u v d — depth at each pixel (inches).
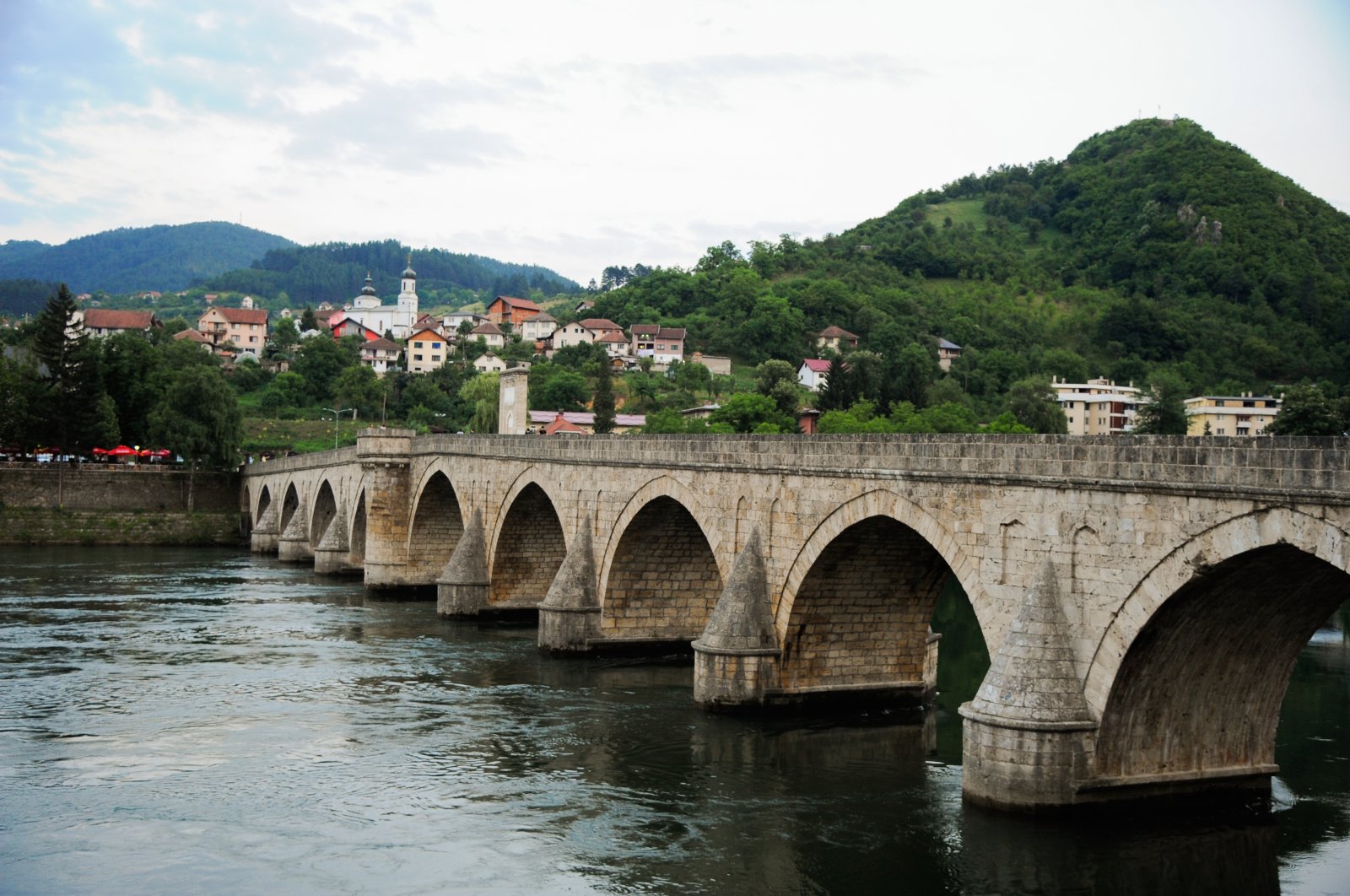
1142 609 1251.8
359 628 3002.0
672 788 1595.7
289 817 1485.0
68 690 2196.1
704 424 5718.5
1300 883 1234.0
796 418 5816.9
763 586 1942.7
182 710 2050.9
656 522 2420.0
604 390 6471.5
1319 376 7509.8
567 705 2080.5
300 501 5078.7
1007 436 1444.4
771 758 1734.7
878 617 1987.0
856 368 5728.3
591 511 2566.4
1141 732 1354.6
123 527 5753.0
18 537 5502.0
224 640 2778.1
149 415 6274.6
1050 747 1311.5
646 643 2551.7
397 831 1432.1
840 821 1450.5
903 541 1797.5
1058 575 1363.2
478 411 7007.9
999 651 1389.0
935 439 1562.5
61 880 1275.8
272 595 3713.1
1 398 5812.0
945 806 1503.4
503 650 2645.2
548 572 3216.0
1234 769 1412.4
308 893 1245.1
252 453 7465.6
